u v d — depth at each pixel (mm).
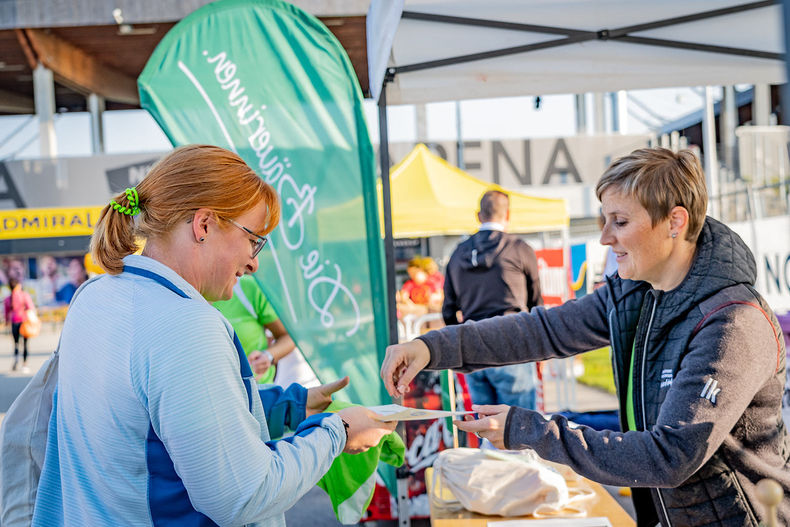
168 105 2600
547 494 1810
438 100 2719
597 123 12664
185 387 939
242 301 3219
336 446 1162
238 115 2607
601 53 2557
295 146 2602
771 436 1249
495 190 4219
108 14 10148
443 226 6527
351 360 2566
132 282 1040
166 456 974
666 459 1142
